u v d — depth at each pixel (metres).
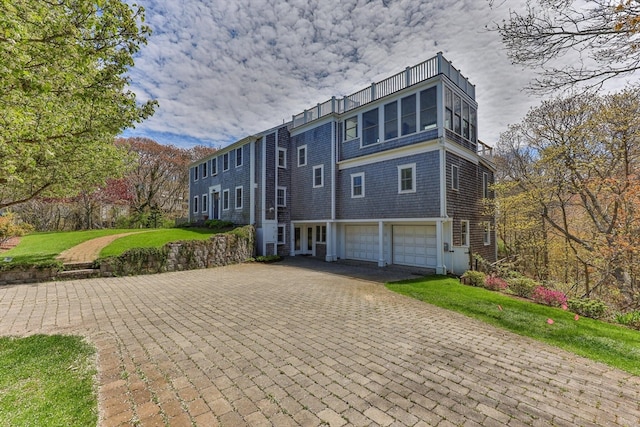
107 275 9.67
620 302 10.91
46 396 2.77
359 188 13.94
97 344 4.12
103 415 2.51
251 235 15.23
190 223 21.91
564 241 14.95
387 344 4.34
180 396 2.85
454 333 4.88
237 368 3.47
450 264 11.25
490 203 14.67
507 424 2.55
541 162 12.97
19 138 5.28
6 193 10.93
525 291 7.75
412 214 11.81
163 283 8.90
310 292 7.90
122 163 11.37
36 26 3.72
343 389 3.05
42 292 7.38
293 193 17.34
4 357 3.58
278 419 2.52
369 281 9.60
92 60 4.78
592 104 11.12
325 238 16.78
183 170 33.41
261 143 16.45
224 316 5.61
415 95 11.86
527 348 4.32
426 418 2.59
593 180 11.21
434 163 11.16
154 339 4.37
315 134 16.02
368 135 13.66
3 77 3.51
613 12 3.94
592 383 3.33
